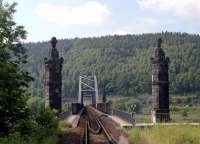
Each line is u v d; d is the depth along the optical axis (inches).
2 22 734.5
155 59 1333.7
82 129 1296.8
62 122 1346.0
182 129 909.8
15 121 708.0
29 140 669.3
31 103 739.4
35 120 861.2
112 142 920.3
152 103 1336.1
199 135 818.8
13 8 745.0
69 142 951.6
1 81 645.3
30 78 727.1
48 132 865.5
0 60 676.7
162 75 1327.5
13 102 678.5
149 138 831.7
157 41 1348.4
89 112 3034.0
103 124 1528.1
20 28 745.0
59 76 1496.1
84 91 5128.0
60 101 1496.1
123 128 1200.2
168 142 759.1
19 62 736.3
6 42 737.6
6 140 604.7
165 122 1268.5
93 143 973.2
